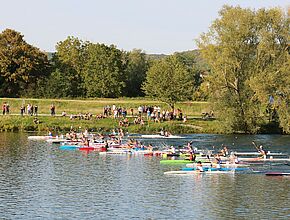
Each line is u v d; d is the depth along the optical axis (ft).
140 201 186.70
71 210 175.42
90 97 654.12
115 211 174.40
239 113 393.50
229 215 171.01
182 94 433.89
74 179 221.87
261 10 385.91
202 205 182.09
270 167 252.21
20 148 307.99
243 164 258.78
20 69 642.22
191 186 209.46
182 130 398.62
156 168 247.91
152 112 433.07
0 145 318.45
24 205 180.86
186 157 280.51
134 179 222.28
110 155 288.51
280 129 399.65
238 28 384.88
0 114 435.53
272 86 371.15
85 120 409.69
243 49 387.34
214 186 209.67
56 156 281.54
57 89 618.85
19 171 237.86
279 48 385.70
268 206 180.86
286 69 371.15
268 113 397.39
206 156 277.44
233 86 393.29
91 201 186.39
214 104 396.98
